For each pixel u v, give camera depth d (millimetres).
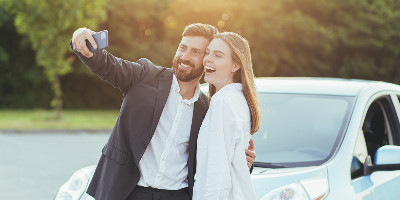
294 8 31031
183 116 2719
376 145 4164
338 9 30859
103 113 25625
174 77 2744
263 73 30422
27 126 16562
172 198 2703
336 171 3414
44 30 18703
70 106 32906
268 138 3814
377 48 31688
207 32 2695
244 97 2557
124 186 2611
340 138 3711
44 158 10672
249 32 29562
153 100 2639
